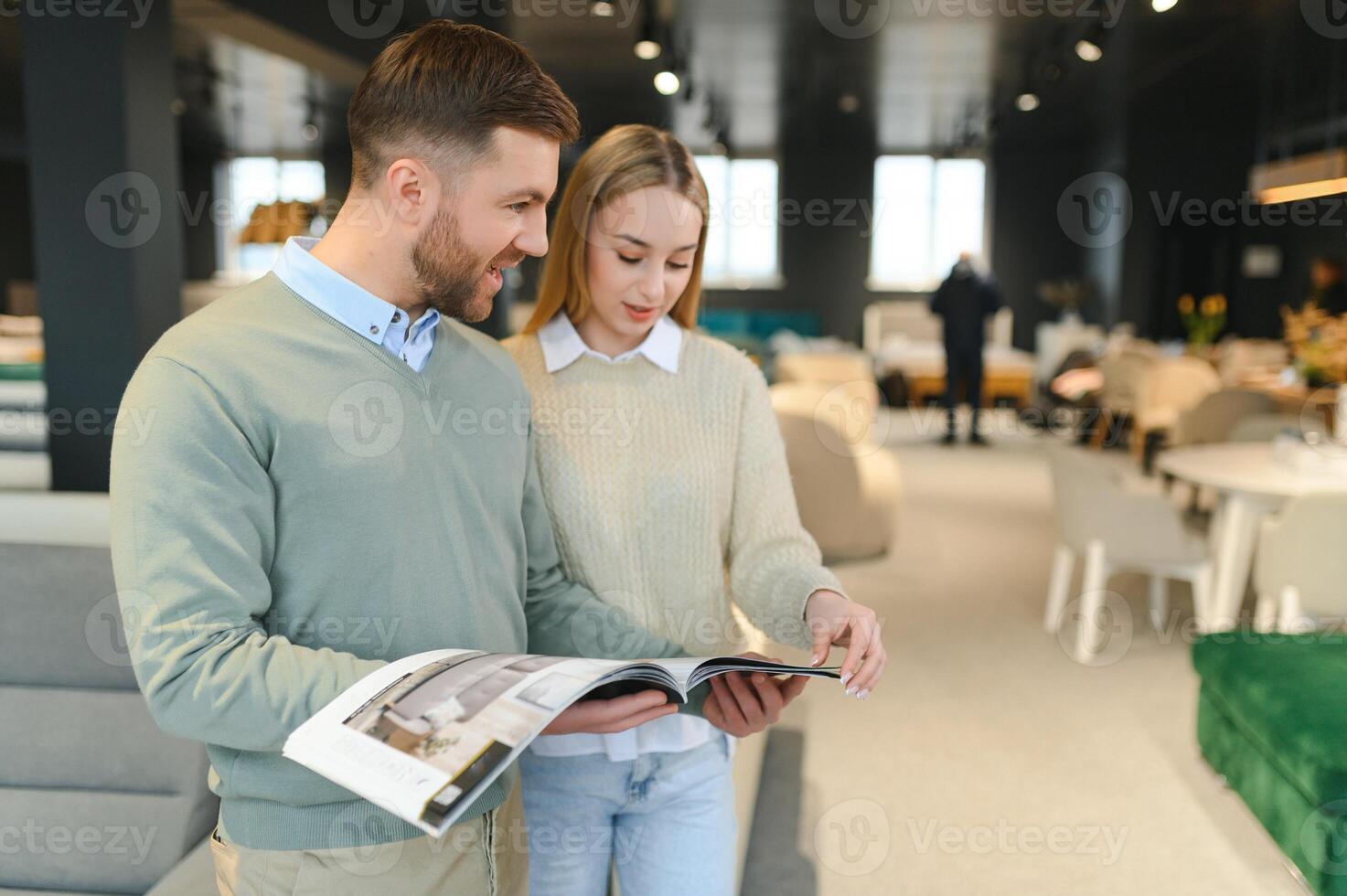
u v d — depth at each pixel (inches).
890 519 197.5
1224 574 144.9
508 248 38.8
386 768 30.0
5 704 68.9
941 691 133.5
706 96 347.3
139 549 32.7
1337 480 139.2
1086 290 416.5
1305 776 86.1
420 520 38.8
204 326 35.5
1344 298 246.5
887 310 446.9
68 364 111.0
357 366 37.3
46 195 109.8
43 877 67.1
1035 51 281.7
